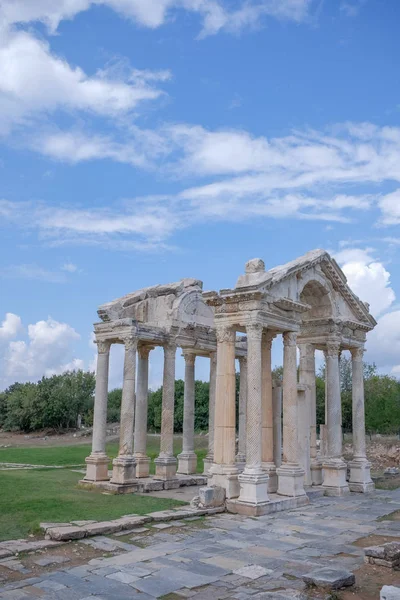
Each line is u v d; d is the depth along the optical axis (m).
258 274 23.59
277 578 13.05
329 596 11.46
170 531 17.97
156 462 29.67
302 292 29.66
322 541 16.89
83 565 13.93
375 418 58.81
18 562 14.07
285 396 25.12
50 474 32.53
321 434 35.19
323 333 29.69
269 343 27.09
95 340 29.73
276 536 17.53
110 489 26.44
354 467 29.89
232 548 15.85
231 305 23.97
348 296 30.55
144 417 31.75
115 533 17.41
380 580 12.76
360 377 31.61
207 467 32.66
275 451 28.23
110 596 11.66
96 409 28.97
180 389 86.56
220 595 11.87
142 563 14.16
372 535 17.83
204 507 21.42
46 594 11.72
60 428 99.44
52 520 18.22
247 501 21.45
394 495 27.98
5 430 103.75
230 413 23.61
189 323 31.36
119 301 30.64
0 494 23.11
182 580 12.82
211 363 34.28
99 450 28.47
